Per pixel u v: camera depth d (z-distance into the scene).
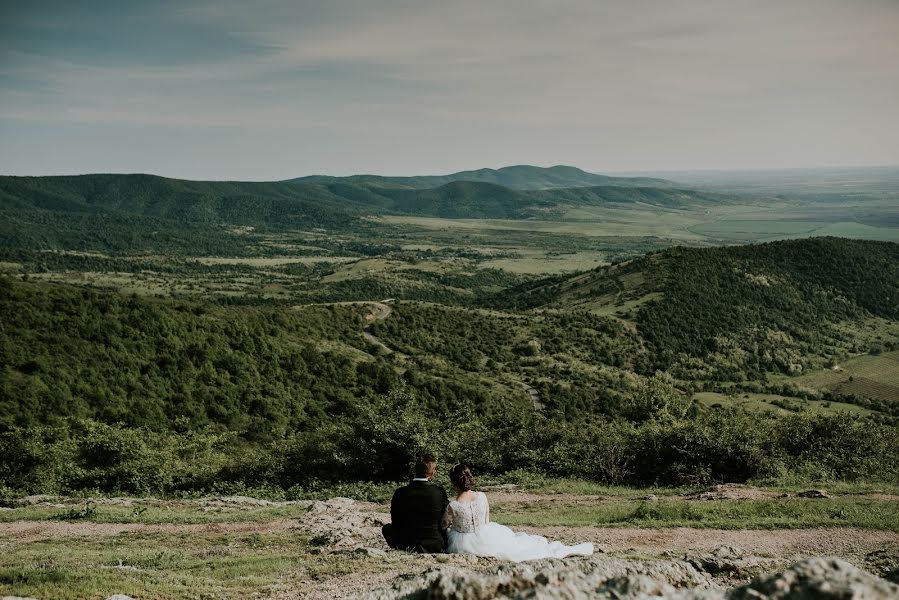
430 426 32.19
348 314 129.75
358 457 29.66
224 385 65.75
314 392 73.69
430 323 140.25
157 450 32.03
